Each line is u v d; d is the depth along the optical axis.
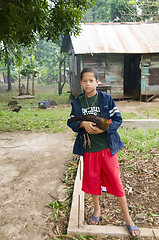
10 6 5.79
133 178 3.49
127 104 12.95
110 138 2.19
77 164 4.24
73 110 2.32
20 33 7.82
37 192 3.29
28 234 2.40
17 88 26.73
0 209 2.88
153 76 13.78
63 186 3.44
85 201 2.91
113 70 14.00
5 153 5.14
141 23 15.53
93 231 2.26
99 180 2.30
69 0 6.45
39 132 7.02
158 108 10.96
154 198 2.91
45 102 12.96
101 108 2.22
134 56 15.54
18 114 10.43
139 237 2.16
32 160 4.62
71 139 6.10
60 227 2.49
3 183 3.62
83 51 12.51
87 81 2.15
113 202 2.88
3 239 2.34
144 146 4.73
